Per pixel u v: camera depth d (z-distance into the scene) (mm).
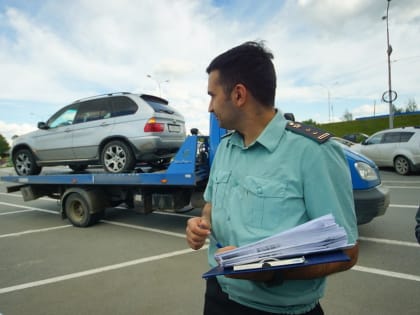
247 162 1198
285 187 1072
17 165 7684
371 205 4098
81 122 6656
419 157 10117
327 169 1056
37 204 9625
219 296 1371
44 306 3098
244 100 1190
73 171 7785
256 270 926
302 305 1167
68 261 4332
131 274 3771
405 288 3074
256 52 1195
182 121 6871
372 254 3949
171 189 5672
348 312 2719
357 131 33906
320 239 914
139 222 6480
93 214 6207
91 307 3037
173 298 3139
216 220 1282
